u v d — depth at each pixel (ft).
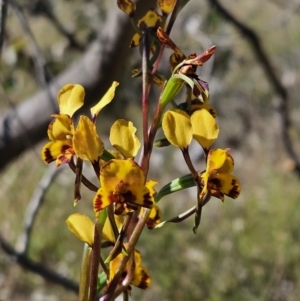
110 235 2.85
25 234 8.66
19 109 8.13
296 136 18.22
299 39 21.99
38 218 15.42
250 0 21.99
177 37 12.57
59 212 15.55
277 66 20.58
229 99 19.75
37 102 8.09
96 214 2.59
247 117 19.84
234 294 12.64
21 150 8.02
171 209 15.43
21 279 13.51
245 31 10.16
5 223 15.29
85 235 2.76
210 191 2.52
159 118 2.64
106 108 13.14
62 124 2.60
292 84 19.80
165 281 13.05
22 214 15.52
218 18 11.66
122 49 7.90
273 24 13.34
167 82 2.63
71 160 2.56
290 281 13.17
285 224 14.61
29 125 8.00
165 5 3.05
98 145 2.43
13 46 10.16
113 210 2.47
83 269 2.75
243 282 13.01
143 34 3.01
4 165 8.11
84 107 8.17
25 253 8.51
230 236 14.35
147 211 2.60
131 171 2.37
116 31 7.78
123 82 11.94
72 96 2.72
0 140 7.90
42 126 8.04
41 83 8.21
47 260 14.44
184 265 13.46
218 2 9.90
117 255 2.54
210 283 13.02
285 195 15.80
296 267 13.34
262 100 19.72
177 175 17.87
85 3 12.34
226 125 20.18
